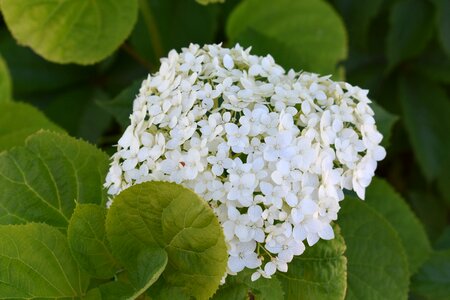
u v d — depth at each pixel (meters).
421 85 1.04
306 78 0.69
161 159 0.65
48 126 0.87
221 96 0.68
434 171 1.01
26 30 0.84
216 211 0.63
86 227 0.66
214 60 0.68
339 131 0.65
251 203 0.62
